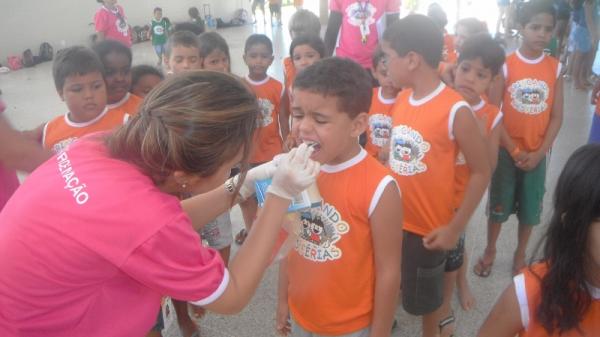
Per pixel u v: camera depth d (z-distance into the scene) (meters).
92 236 0.88
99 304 0.98
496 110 2.19
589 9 5.89
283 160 1.14
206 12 15.92
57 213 0.90
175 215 0.92
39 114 6.59
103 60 2.26
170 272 0.92
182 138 0.87
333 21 3.84
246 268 1.06
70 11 12.30
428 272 1.91
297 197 1.27
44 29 11.76
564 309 0.98
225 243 2.40
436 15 4.63
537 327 1.07
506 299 1.10
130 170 0.95
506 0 9.66
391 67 1.87
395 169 1.95
